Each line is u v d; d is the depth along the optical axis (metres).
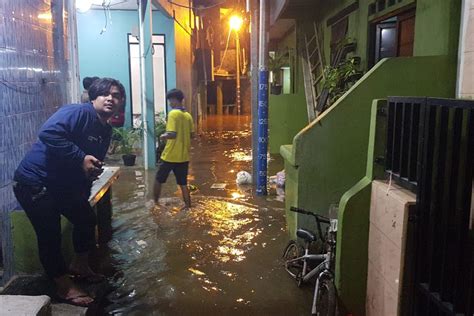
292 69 12.97
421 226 2.55
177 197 7.49
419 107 2.73
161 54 13.73
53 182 3.44
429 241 2.48
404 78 4.49
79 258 3.94
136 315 3.72
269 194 7.65
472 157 2.18
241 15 21.86
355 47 7.49
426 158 2.49
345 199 3.34
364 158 4.82
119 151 11.59
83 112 3.45
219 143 14.70
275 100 11.34
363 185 3.32
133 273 4.54
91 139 3.56
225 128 19.95
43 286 3.78
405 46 5.93
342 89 6.86
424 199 2.51
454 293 2.22
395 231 2.78
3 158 3.79
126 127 12.98
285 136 11.23
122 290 4.16
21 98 4.17
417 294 2.59
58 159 3.42
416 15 5.24
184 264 4.76
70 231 4.16
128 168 10.13
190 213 6.55
